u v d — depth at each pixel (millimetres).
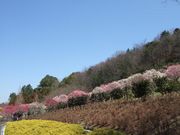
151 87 30438
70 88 64625
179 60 54688
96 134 13633
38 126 21516
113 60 63719
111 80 60562
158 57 58594
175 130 17109
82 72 70812
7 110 50250
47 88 79125
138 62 60688
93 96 38188
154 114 19047
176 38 57906
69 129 20891
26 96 77688
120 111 24219
